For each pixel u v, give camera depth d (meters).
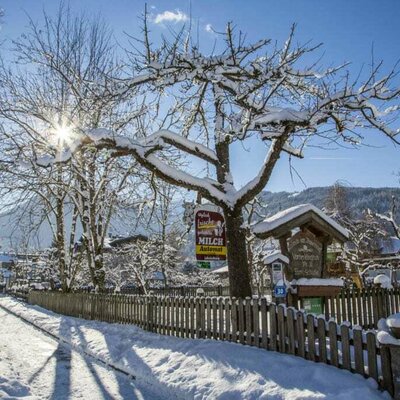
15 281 51.25
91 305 17.06
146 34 10.23
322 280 10.39
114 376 8.26
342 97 8.53
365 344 6.02
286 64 9.51
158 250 29.89
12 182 17.69
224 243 11.15
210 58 9.95
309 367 6.42
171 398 6.75
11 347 11.46
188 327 10.23
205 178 11.14
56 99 18.77
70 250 24.52
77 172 18.58
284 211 10.75
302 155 10.61
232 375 6.72
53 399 6.71
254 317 8.20
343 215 28.97
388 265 29.38
